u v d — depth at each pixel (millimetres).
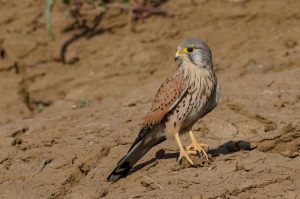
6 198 11461
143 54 18312
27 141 13281
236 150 12406
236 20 18969
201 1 19781
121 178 11609
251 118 13344
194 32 18812
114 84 17547
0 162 12531
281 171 11234
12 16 20359
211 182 11047
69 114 14625
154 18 19609
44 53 19219
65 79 18141
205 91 11305
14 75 18844
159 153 12234
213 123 13227
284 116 13062
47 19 18656
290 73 15391
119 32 19391
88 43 19156
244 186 10852
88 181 11797
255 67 16672
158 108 11414
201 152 11664
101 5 19828
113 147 12633
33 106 18047
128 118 13906
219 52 17844
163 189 10992
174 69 17609
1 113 17375
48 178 11953
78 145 12766
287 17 18719
